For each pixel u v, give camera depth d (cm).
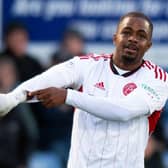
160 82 1797
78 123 1794
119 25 1788
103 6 3284
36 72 3077
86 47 3272
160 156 2841
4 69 2789
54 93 1700
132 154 1781
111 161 1775
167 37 3266
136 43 1766
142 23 1766
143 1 3284
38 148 3028
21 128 2775
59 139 3039
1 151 2730
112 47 3278
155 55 3250
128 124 1775
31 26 3303
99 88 1783
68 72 1786
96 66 1802
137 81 1786
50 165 2988
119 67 1794
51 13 3316
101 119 1772
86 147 1781
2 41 3294
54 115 3034
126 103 1734
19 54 3075
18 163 2775
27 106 2812
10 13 3319
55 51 3150
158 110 1802
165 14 3281
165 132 3095
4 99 1716
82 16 3294
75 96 1708
